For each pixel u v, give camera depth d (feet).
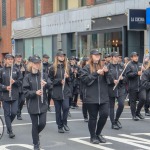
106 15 90.89
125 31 85.10
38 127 36.91
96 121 39.88
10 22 139.85
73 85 66.18
